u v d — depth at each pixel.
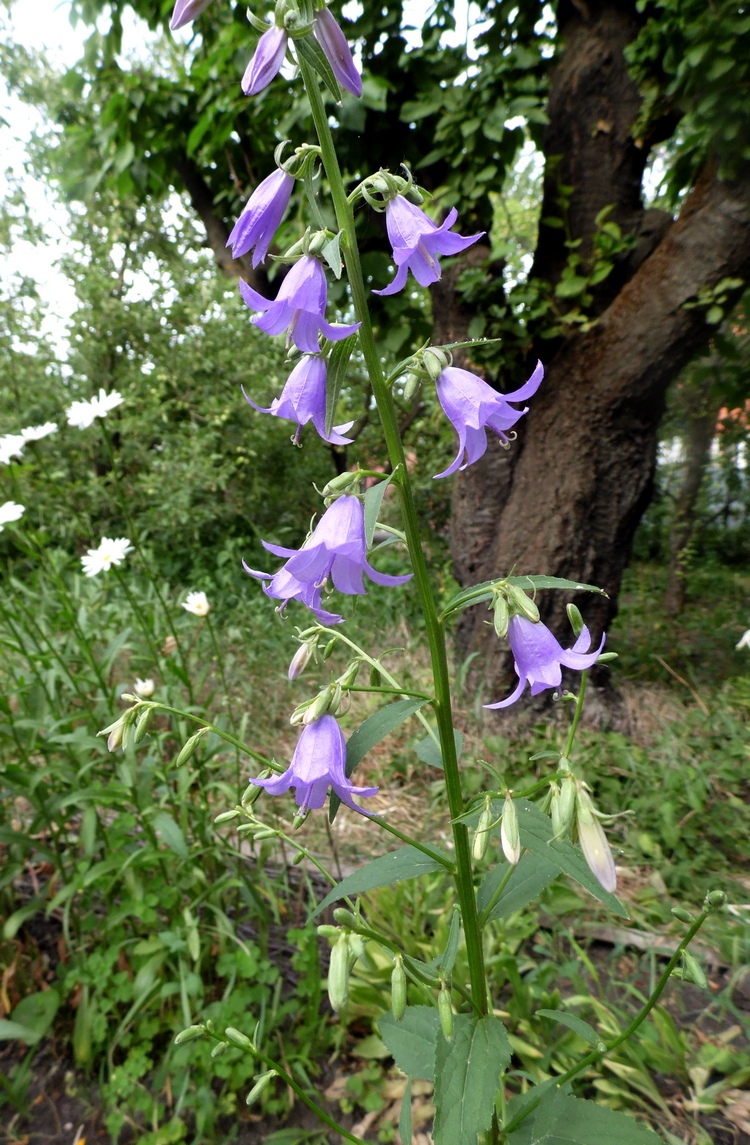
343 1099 2.17
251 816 1.55
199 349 8.91
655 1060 2.14
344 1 4.04
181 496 7.69
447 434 7.55
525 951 2.70
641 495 4.26
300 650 1.41
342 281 4.29
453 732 1.38
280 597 1.48
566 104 4.01
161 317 9.41
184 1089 2.03
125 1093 2.08
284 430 8.92
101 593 3.94
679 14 3.45
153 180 5.53
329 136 1.20
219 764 2.93
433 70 4.16
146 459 8.59
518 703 4.26
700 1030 2.35
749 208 3.44
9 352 9.05
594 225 4.09
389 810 3.62
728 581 8.02
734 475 9.25
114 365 9.66
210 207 5.80
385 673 1.41
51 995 2.28
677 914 1.20
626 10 3.85
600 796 3.53
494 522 4.62
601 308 4.16
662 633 6.08
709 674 5.16
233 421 8.88
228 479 8.71
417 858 1.46
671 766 3.67
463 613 4.82
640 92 3.90
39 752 2.76
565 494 4.21
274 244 4.88
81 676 2.72
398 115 4.31
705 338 3.88
